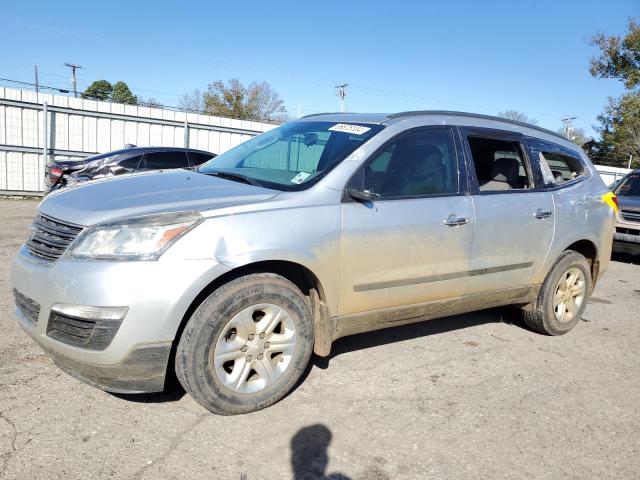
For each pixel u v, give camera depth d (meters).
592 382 4.07
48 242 3.10
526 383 3.97
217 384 3.08
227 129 19.56
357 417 3.29
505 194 4.39
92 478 2.55
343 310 3.58
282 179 3.67
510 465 2.90
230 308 3.05
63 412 3.12
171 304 2.86
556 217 4.73
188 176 3.82
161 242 2.88
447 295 4.11
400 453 2.94
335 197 3.47
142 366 2.89
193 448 2.85
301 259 3.26
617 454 3.08
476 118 4.49
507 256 4.40
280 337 3.31
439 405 3.52
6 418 3.00
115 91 57.38
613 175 32.75
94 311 2.79
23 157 16.25
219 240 3.00
